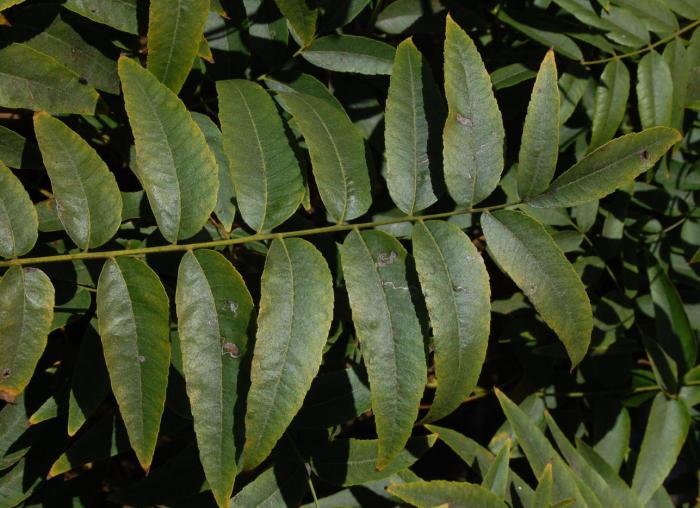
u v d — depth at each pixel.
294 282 0.43
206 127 0.50
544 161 0.46
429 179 0.46
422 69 0.47
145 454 0.43
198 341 0.43
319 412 0.51
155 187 0.44
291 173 0.45
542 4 0.55
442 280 0.44
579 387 0.61
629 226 0.61
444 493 0.49
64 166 0.43
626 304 0.59
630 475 0.60
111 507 0.60
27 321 0.43
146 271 0.43
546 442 0.54
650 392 0.59
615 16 0.55
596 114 0.55
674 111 0.56
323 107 0.47
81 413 0.47
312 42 0.52
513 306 0.59
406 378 0.44
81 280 0.49
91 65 0.48
